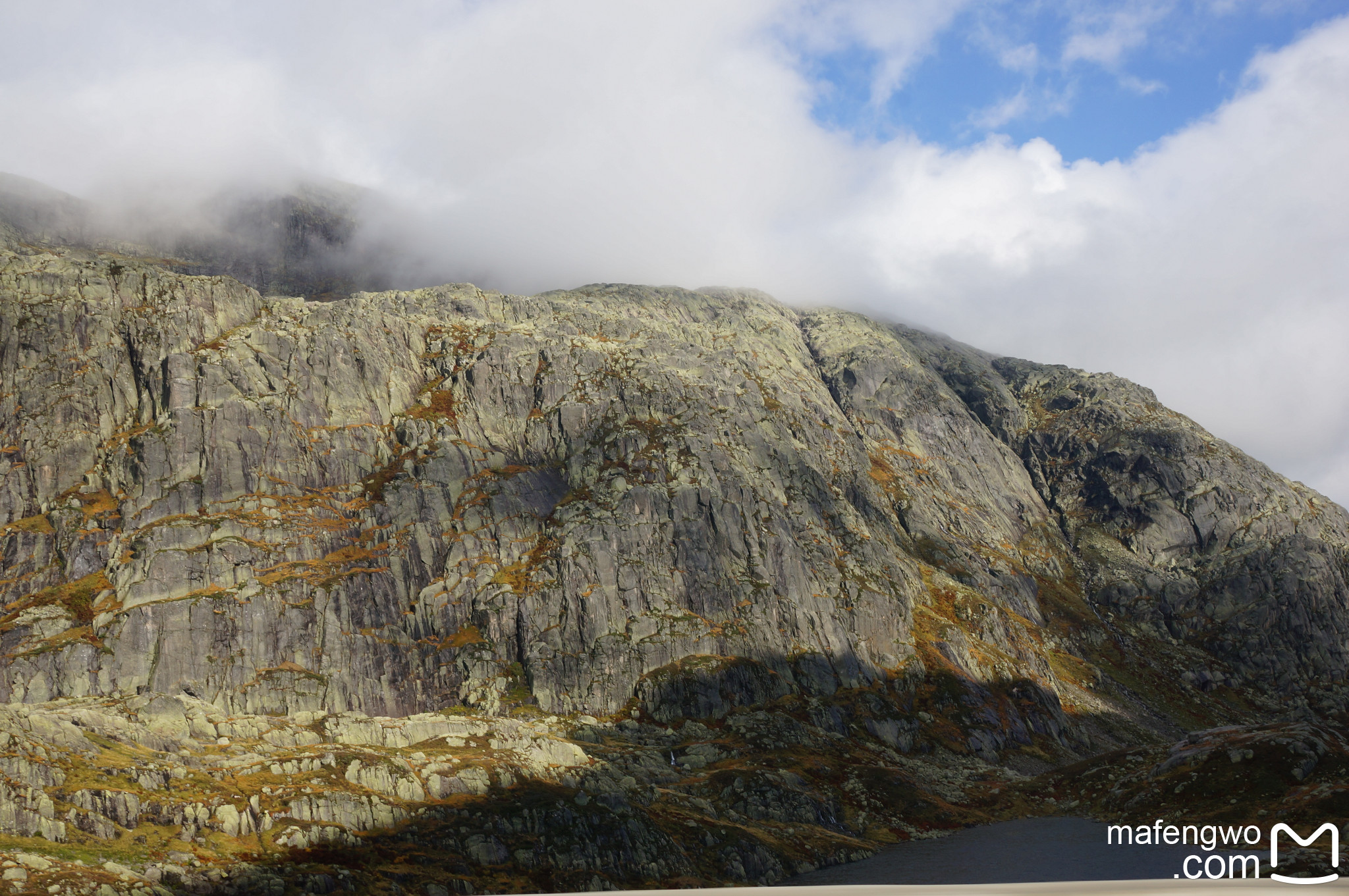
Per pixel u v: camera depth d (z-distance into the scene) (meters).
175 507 156.88
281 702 141.25
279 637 148.12
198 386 170.25
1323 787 126.81
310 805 100.25
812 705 173.12
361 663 153.00
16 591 142.62
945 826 142.75
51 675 130.88
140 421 169.38
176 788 96.88
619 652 170.25
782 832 128.62
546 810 113.00
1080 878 104.19
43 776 88.44
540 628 169.75
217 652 141.62
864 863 123.19
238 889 85.50
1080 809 148.50
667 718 163.50
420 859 99.81
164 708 116.06
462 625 170.62
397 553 170.25
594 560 179.50
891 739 173.75
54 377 165.88
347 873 92.50
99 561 149.38
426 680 160.00
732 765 149.25
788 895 94.44
